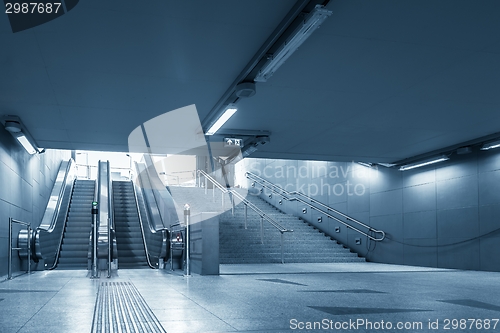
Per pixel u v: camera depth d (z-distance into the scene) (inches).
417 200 470.6
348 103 287.0
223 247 510.0
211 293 216.4
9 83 241.8
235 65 223.9
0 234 318.3
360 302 184.5
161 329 127.2
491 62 221.3
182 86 251.9
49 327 131.7
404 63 223.0
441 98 276.4
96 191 609.3
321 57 215.6
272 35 189.6
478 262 394.6
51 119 311.9
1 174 321.7
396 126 343.6
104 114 301.9
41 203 493.0
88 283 275.4
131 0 163.6
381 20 180.2
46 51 203.2
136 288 241.3
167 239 423.2
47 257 440.1
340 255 535.2
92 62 216.5
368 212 539.5
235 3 167.0
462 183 418.9
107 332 123.7
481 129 350.9
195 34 190.4
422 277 317.4
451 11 173.5
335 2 166.2
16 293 221.8
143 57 212.2
